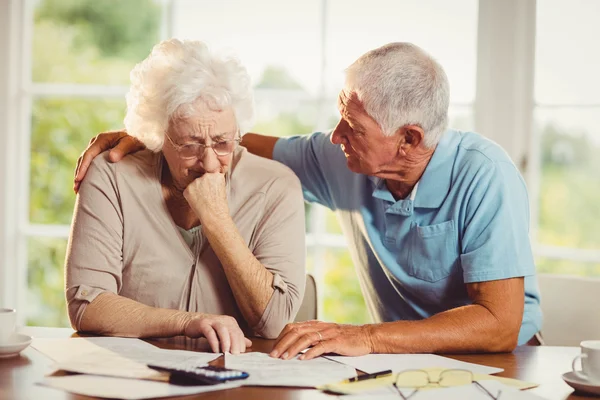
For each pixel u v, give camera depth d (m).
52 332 1.66
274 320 1.72
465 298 1.85
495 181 1.75
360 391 1.23
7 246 2.92
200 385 1.23
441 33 2.66
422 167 1.81
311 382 1.27
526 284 1.88
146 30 5.09
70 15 4.97
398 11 2.70
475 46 2.62
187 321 1.56
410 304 1.94
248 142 2.22
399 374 1.32
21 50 2.91
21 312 2.95
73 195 3.88
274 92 2.81
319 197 2.15
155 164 1.81
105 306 1.63
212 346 1.49
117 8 5.03
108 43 5.04
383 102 1.68
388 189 1.91
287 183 1.88
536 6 2.55
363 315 3.25
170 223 1.80
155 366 1.32
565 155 2.59
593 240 2.62
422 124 1.70
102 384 1.23
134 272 1.80
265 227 1.83
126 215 1.79
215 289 1.81
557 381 1.36
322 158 2.08
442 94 1.72
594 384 1.26
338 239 2.74
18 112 2.92
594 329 2.15
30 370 1.32
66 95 2.90
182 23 2.92
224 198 1.72
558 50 2.55
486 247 1.70
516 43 2.57
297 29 2.82
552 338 2.20
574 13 2.54
